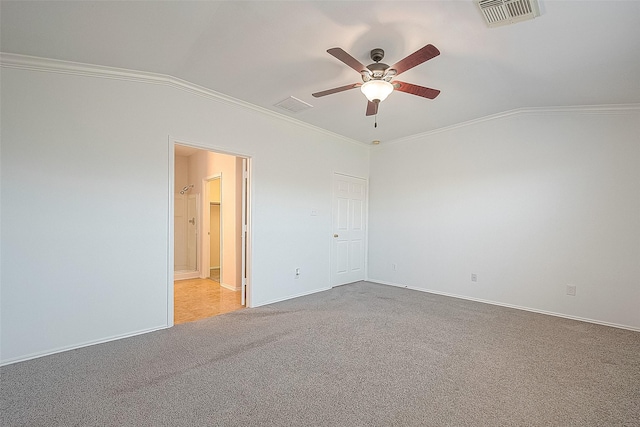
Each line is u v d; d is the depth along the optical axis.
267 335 2.88
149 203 2.95
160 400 1.84
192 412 1.73
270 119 3.95
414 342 2.73
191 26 2.10
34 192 2.39
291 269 4.23
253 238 3.77
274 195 4.00
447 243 4.45
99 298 2.67
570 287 3.45
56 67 2.49
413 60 2.05
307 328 3.07
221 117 3.45
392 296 4.36
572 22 1.96
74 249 2.55
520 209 3.80
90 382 2.04
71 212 2.54
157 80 2.96
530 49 2.30
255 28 2.12
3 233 2.27
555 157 3.56
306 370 2.22
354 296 4.35
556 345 2.69
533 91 3.08
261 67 2.71
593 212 3.34
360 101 3.47
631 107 3.19
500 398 1.89
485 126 4.08
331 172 4.84
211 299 4.22
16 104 2.33
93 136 2.65
